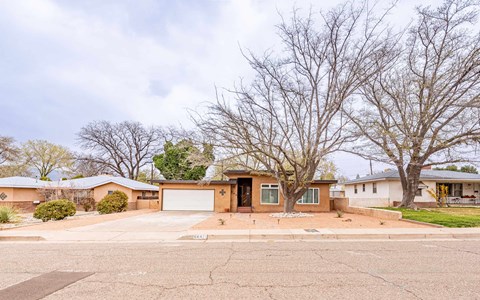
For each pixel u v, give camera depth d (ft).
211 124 56.75
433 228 43.83
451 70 66.33
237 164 63.05
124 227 47.37
